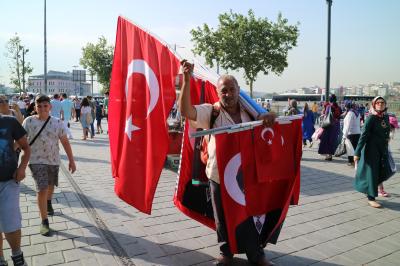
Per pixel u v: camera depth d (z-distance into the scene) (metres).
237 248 3.49
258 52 20.38
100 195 6.58
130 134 3.99
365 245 4.51
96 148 12.97
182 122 8.98
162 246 4.39
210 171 3.49
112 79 4.24
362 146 6.17
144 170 3.96
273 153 3.52
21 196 6.52
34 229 4.86
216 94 3.90
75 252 4.17
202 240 4.59
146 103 3.97
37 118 4.79
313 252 4.29
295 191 3.78
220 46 20.50
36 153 4.71
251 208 3.51
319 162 10.53
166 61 3.83
